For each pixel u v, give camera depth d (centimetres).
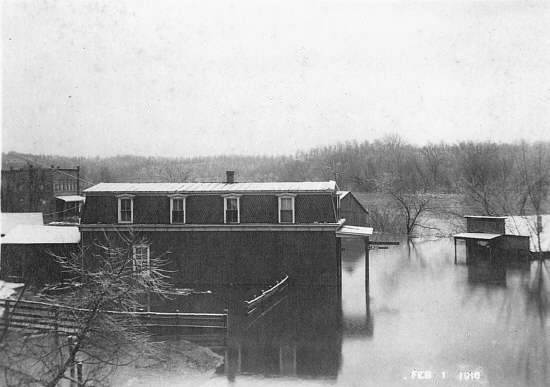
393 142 10662
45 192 6950
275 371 2058
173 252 3825
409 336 2500
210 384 1938
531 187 7538
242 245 3809
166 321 2600
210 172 11144
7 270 3766
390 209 8300
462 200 8481
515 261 4966
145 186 4000
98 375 1938
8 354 1600
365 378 1967
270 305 3175
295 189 3791
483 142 8875
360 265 4872
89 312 1853
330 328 2666
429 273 4350
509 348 2286
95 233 3791
